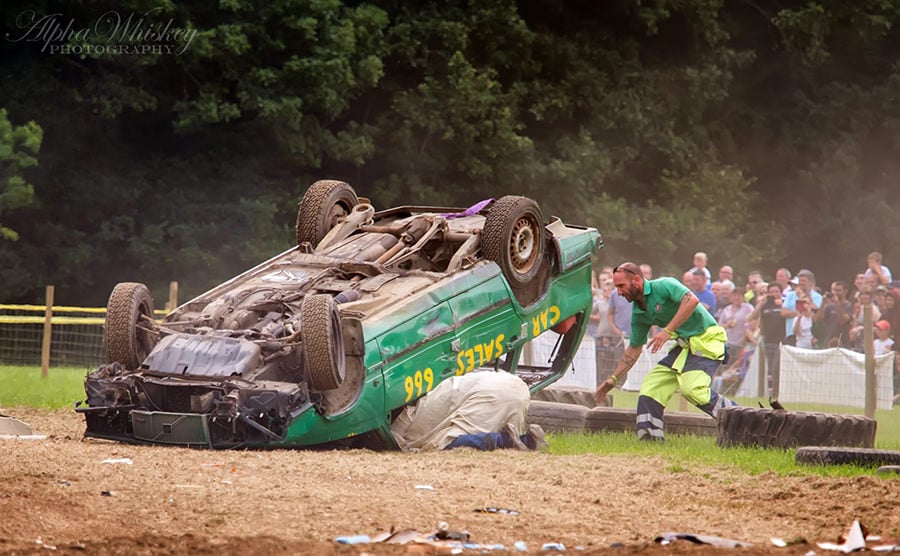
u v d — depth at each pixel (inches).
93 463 1012.5
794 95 4404.5
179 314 1353.3
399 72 3673.7
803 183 4350.4
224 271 3462.1
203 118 3255.4
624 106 3892.7
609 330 2374.5
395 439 1288.1
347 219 1528.1
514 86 3737.7
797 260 4436.5
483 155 3681.1
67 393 1838.1
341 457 1153.4
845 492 984.3
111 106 3289.9
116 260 3499.0
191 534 735.1
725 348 1472.7
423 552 700.7
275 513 828.0
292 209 3486.7
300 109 3395.7
